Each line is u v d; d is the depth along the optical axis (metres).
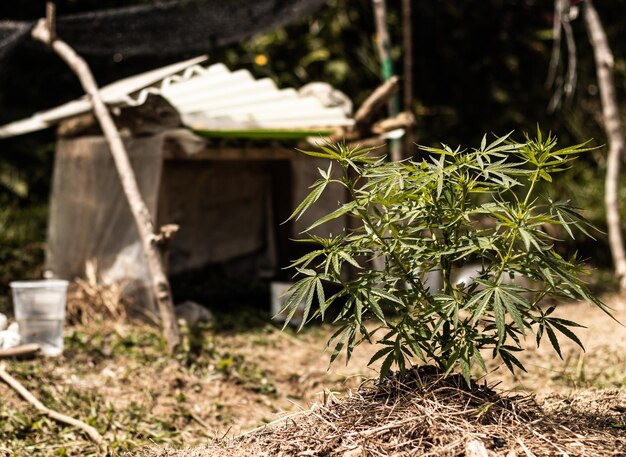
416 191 1.55
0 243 3.68
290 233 3.43
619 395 1.85
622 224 4.19
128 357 2.49
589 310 3.21
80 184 3.08
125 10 3.02
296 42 4.65
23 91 4.56
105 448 2.00
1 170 4.23
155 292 2.74
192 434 2.13
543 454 1.43
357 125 3.04
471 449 1.42
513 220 1.50
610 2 4.98
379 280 1.55
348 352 1.51
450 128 4.76
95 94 2.81
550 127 4.81
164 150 2.96
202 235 3.35
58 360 2.43
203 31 3.20
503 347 1.51
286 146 3.13
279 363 2.59
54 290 2.46
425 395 1.55
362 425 1.54
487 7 4.77
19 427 2.06
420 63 4.76
